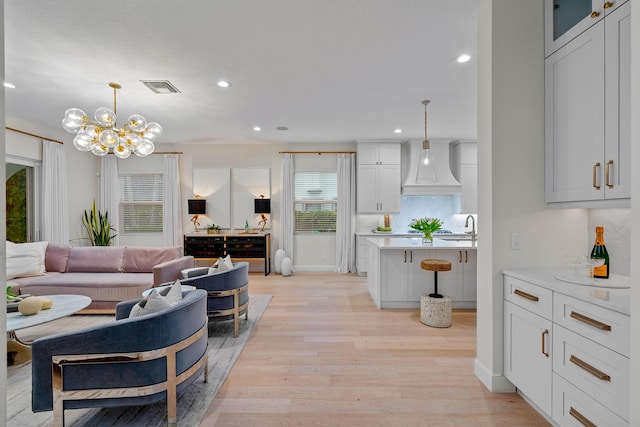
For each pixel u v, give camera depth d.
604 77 1.67
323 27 2.42
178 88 3.55
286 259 6.13
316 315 3.83
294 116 4.63
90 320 3.58
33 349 1.68
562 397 1.68
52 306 2.70
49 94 3.71
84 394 1.71
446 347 2.92
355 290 5.04
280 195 6.59
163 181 6.44
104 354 1.71
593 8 1.73
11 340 2.66
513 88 2.13
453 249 4.00
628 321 1.32
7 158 4.54
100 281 3.75
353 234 6.47
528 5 2.13
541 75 2.14
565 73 1.95
